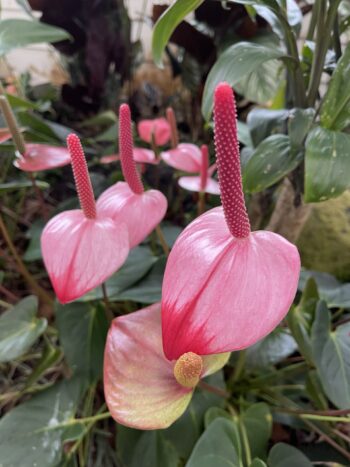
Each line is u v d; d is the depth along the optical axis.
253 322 0.12
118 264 0.18
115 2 0.45
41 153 0.27
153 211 0.21
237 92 0.41
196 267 0.13
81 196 0.19
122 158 0.21
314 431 0.28
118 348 0.19
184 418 0.25
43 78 0.61
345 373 0.22
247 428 0.25
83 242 0.18
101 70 0.47
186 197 0.48
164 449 0.25
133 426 0.17
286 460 0.22
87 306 0.29
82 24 0.46
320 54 0.22
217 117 0.12
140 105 0.51
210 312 0.12
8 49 0.30
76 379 0.27
